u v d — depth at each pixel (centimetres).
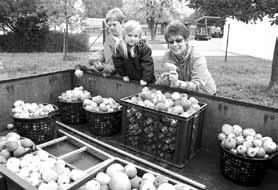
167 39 236
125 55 267
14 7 1237
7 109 260
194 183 180
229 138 189
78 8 1050
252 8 446
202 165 208
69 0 989
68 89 322
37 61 981
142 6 1661
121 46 269
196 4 494
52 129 240
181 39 231
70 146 228
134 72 274
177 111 200
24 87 272
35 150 204
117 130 259
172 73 235
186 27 233
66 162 195
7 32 1300
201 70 243
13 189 116
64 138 234
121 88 284
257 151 175
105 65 306
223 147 189
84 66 315
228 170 188
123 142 233
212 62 1043
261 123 205
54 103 308
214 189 179
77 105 272
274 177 195
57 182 162
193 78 247
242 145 183
